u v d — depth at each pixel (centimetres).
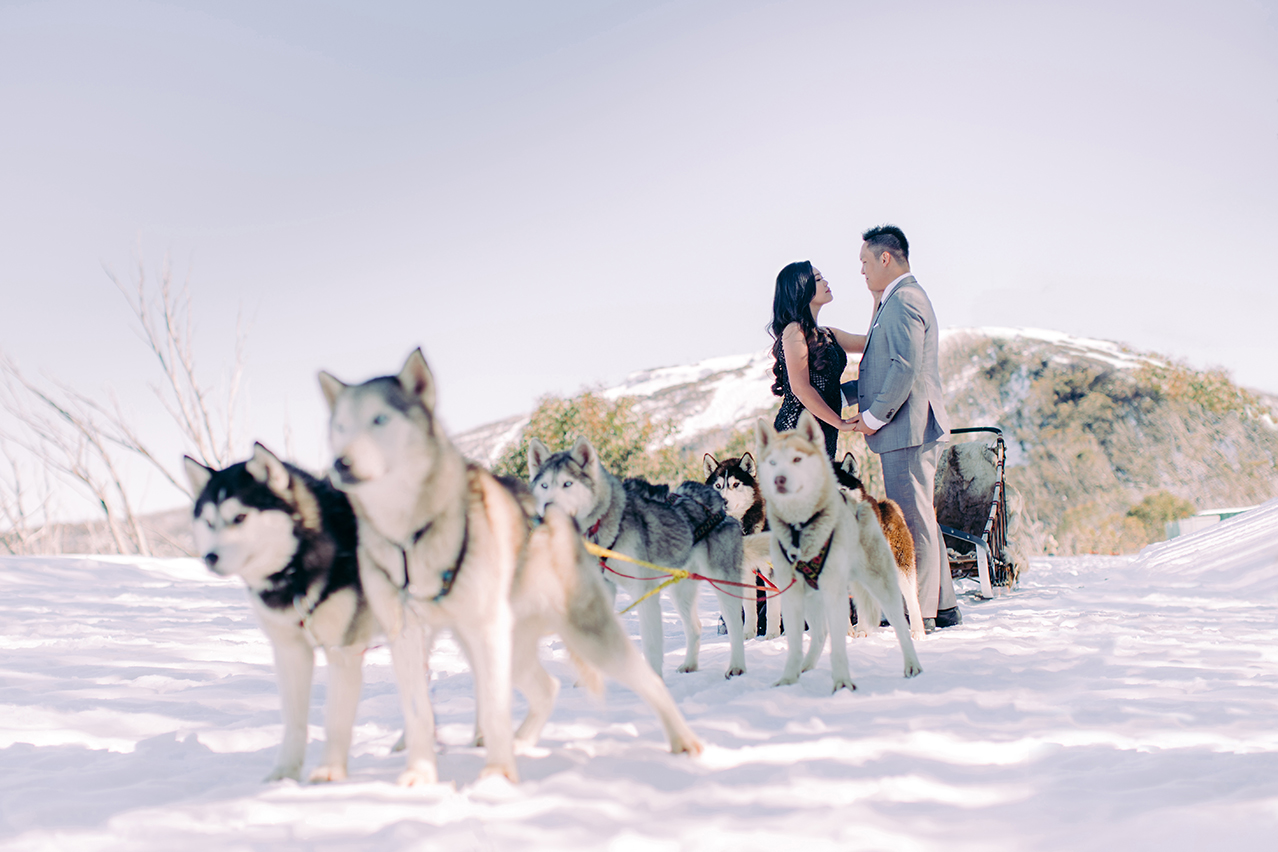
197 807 253
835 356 701
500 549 287
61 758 333
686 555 520
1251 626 648
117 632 691
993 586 949
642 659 314
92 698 438
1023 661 498
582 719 377
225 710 423
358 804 254
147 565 1301
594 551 457
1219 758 283
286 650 300
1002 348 6969
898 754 297
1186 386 6159
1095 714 355
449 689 478
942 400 667
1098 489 5494
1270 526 1309
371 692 471
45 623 741
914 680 448
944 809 243
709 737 332
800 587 467
